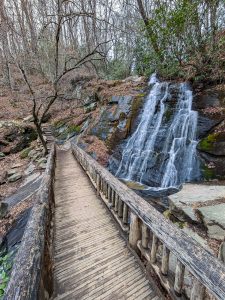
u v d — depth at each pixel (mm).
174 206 4547
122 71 18734
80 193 5754
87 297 2330
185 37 8766
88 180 7020
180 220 4266
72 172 8164
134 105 10547
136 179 7953
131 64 18406
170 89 9773
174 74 10969
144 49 12875
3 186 9250
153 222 2371
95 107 15828
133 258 2988
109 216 4344
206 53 8609
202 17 8156
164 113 9062
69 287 2467
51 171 5371
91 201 5168
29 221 2293
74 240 3467
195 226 3924
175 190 6398
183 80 10031
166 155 7797
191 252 1729
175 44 9242
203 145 6762
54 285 2488
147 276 2604
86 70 24250
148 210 2564
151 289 2432
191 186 5840
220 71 8070
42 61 21844
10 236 5277
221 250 2943
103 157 9828
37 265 1639
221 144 6348
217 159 6383
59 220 4180
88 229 3828
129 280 2576
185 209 4289
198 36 8539
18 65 9617
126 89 13336
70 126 16438
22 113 18859
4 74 23469
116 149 9758
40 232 2104
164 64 11078
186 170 6918
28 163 11320
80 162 9227
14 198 7484
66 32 25344
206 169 6477
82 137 13008
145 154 8367
